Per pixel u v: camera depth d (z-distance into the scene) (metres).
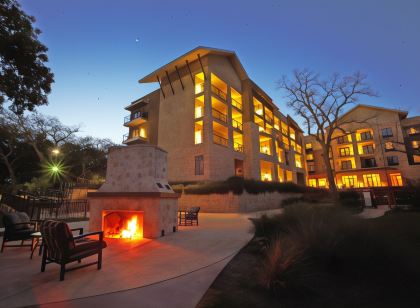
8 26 8.66
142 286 3.59
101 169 37.06
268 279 3.47
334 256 4.02
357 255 3.98
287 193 26.23
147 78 29.39
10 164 26.50
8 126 25.31
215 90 26.56
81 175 33.56
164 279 3.87
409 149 36.75
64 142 32.12
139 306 2.95
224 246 6.23
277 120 39.50
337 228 4.67
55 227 4.03
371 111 40.09
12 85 9.01
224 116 26.50
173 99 27.39
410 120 37.59
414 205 13.48
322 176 44.97
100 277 3.99
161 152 9.12
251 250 5.73
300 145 47.31
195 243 6.68
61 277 3.85
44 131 29.34
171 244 6.59
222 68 27.84
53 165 29.66
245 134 29.11
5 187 22.14
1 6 8.29
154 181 8.22
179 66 27.38
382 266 3.83
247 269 4.39
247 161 28.06
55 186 29.08
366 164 39.78
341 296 3.19
